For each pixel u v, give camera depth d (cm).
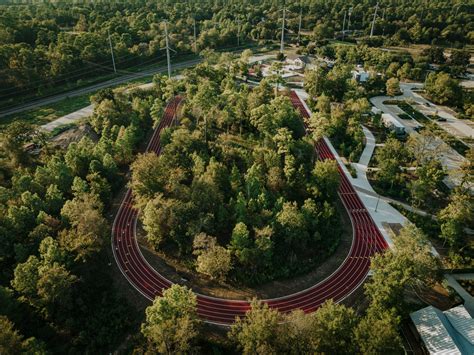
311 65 19612
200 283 7725
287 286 7681
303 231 8200
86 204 8050
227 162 10675
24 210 8075
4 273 7506
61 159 10669
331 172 9375
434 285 7575
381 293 6525
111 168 10144
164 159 10062
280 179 9512
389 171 10331
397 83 16162
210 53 18500
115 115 12306
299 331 5769
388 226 9275
